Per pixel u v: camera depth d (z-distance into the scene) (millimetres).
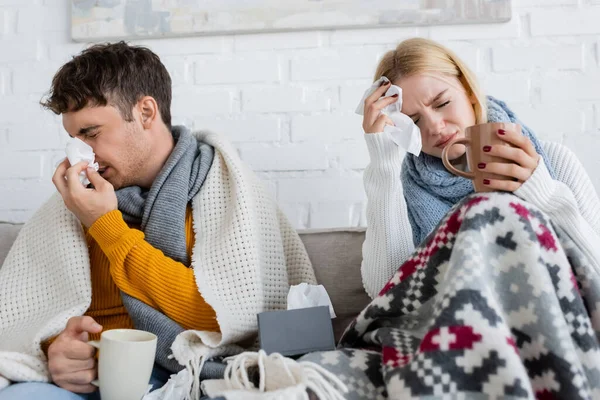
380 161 1309
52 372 1051
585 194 1373
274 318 1067
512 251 910
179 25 1784
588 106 1702
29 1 1855
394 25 1738
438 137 1354
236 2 1772
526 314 893
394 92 1327
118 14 1799
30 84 1843
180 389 1071
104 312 1325
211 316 1250
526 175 980
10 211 1822
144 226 1345
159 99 1417
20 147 1836
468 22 1721
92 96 1302
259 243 1333
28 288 1322
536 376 881
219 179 1394
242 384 947
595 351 888
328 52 1776
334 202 1758
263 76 1790
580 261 961
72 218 1337
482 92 1421
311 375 893
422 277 1019
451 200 1460
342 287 1450
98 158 1340
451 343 837
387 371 903
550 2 1722
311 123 1771
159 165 1419
